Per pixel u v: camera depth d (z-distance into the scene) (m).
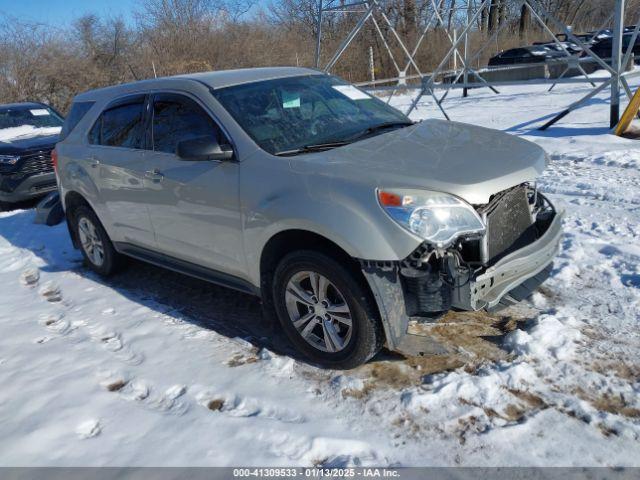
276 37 23.59
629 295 4.20
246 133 3.92
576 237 5.35
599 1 32.75
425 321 3.51
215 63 22.14
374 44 24.23
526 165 3.53
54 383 3.63
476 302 3.21
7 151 8.79
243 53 22.31
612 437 2.84
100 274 5.60
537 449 2.80
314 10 26.77
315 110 4.34
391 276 3.26
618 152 8.32
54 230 7.28
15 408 3.38
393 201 3.16
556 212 3.94
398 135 4.03
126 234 5.00
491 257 3.38
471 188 3.19
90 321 4.57
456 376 3.38
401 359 3.67
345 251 3.28
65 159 5.54
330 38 25.83
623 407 3.06
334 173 3.41
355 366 3.54
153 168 4.47
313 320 3.63
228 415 3.22
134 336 4.23
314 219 3.33
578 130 10.34
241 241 3.87
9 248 6.71
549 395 3.18
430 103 16.78
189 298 4.88
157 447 2.97
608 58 18.20
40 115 10.41
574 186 7.02
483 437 2.91
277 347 3.97
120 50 22.47
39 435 3.11
